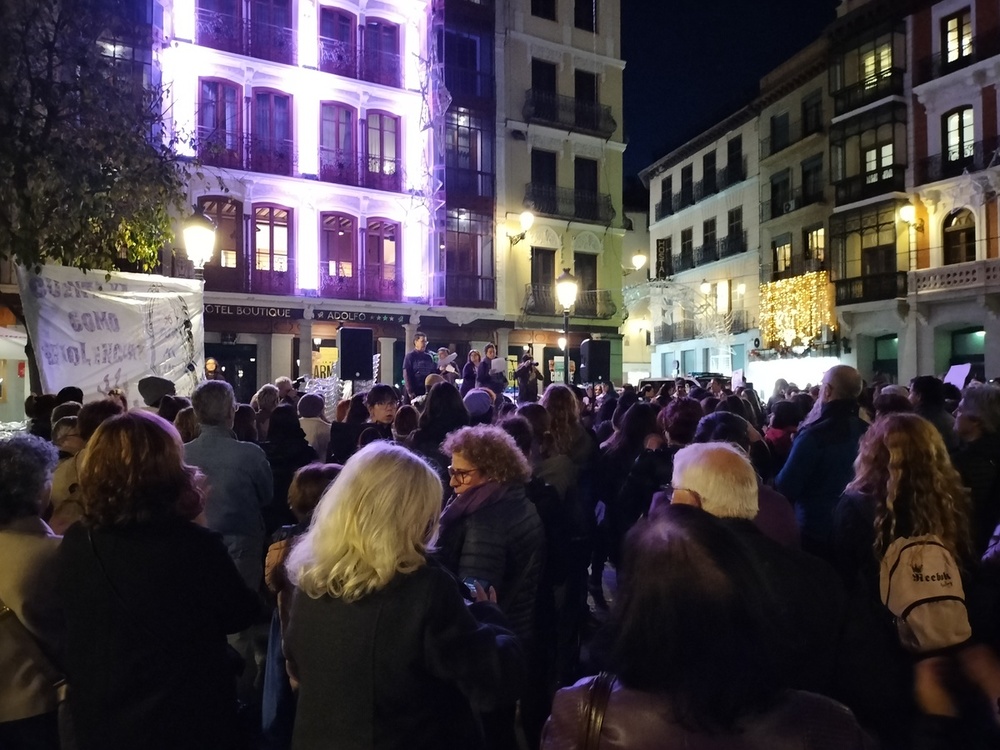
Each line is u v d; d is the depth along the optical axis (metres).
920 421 3.01
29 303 7.85
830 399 4.52
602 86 29.03
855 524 3.07
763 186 34.84
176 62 20.94
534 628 3.62
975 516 4.06
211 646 2.55
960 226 26.16
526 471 3.70
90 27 8.28
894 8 27.67
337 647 2.10
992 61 24.45
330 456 6.85
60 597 2.50
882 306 27.59
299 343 23.48
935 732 2.61
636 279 47.28
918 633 2.67
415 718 2.11
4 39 7.30
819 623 2.57
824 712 1.53
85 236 8.59
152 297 8.91
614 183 29.36
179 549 2.50
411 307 24.59
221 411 4.73
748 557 1.60
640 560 1.58
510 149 27.19
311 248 23.20
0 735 2.69
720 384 12.88
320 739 2.09
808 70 31.75
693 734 1.46
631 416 6.03
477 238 26.53
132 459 2.51
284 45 22.83
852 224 29.02
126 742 2.36
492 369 14.44
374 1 24.33
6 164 7.29
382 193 24.33
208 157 21.34
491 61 26.92
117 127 8.49
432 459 4.97
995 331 24.73
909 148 27.62
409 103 24.98
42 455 2.96
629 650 1.52
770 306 32.94
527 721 3.58
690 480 2.86
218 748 2.52
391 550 2.14
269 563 3.13
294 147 22.95
